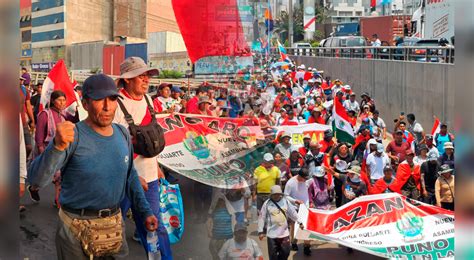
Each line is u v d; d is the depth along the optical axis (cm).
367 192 1091
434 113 2028
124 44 5700
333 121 1390
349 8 11919
